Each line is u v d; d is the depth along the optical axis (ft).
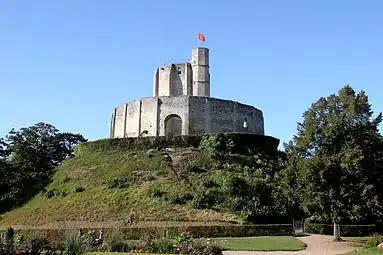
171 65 257.34
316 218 126.62
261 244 111.86
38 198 187.32
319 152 122.93
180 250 89.45
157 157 196.75
